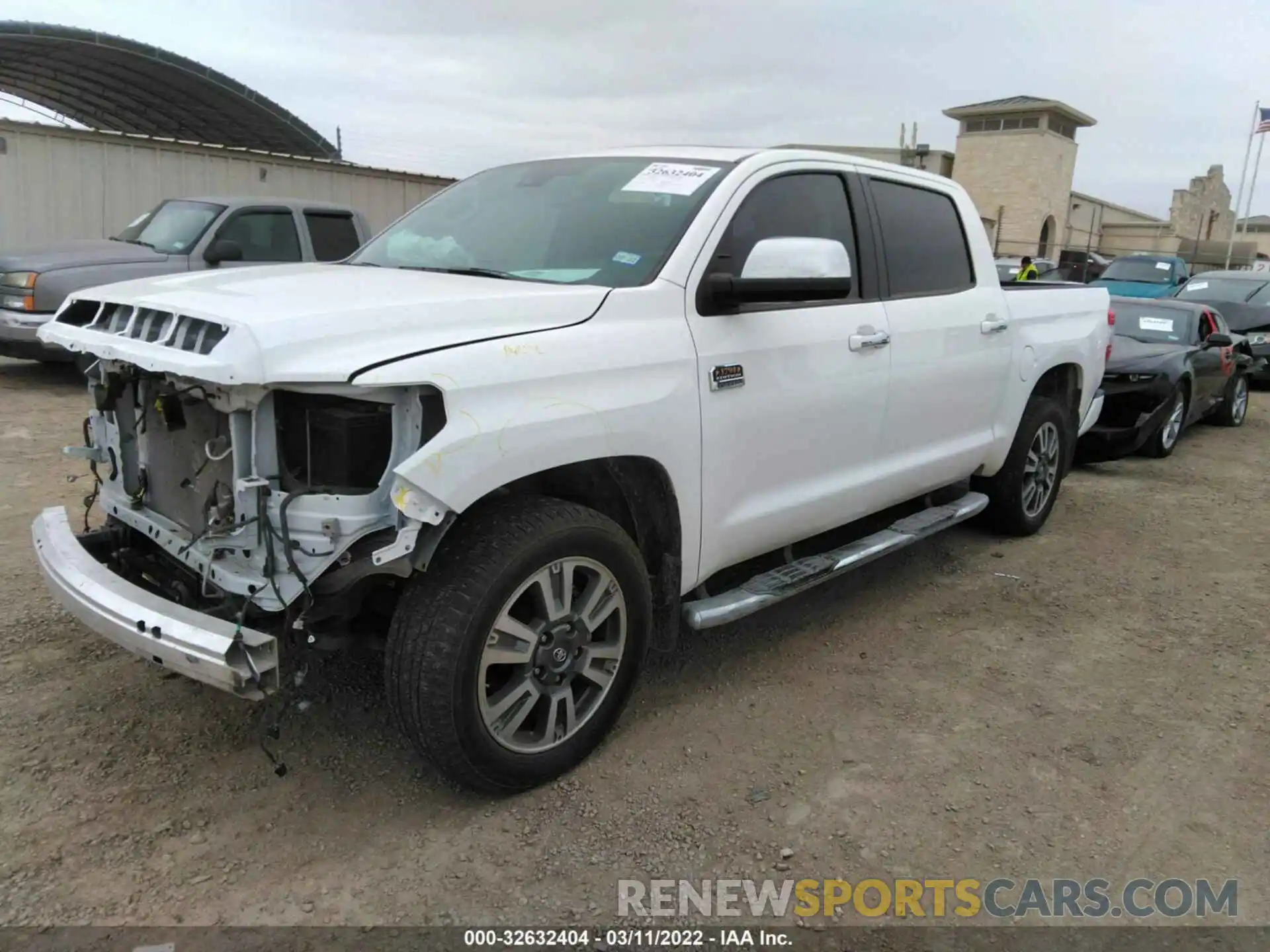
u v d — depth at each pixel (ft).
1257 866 9.25
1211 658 13.89
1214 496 23.79
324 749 10.48
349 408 8.53
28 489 18.65
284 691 11.09
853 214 13.52
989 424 16.53
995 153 156.97
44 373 31.94
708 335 10.84
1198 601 16.16
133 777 9.81
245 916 8.04
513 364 8.87
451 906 8.30
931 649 13.85
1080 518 21.09
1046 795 10.29
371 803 9.62
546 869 8.80
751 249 11.71
